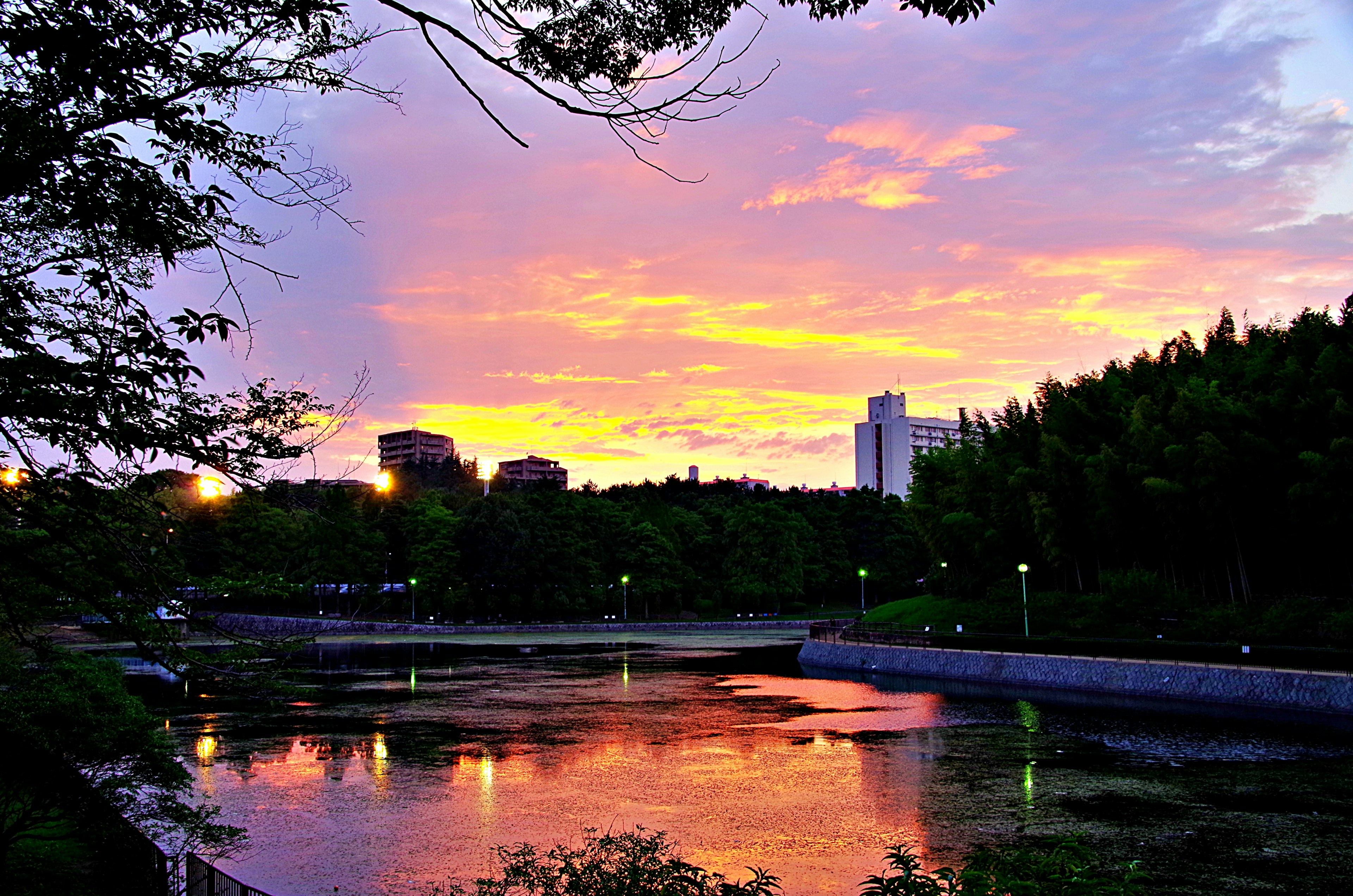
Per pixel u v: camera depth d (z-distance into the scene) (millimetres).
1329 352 51875
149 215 9344
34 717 15969
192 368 9367
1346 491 47656
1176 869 21250
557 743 37438
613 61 9344
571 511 119625
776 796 28375
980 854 9828
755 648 86688
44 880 16016
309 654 81000
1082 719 42281
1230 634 51625
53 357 8750
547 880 11852
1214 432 55500
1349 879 20516
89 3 8617
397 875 21016
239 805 27406
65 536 10039
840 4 9070
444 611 111750
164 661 11227
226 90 9625
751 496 167500
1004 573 74312
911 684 57781
